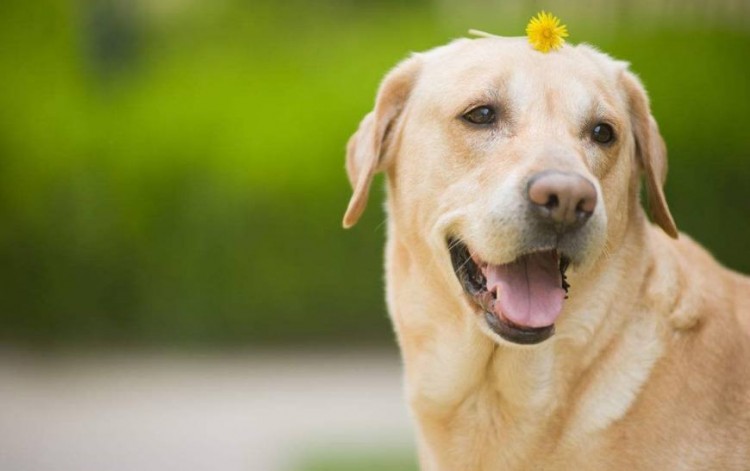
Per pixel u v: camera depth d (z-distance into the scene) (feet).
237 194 49.67
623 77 16.70
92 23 79.25
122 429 37.78
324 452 32.24
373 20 73.05
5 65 51.08
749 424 15.33
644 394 15.44
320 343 50.62
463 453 16.35
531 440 15.80
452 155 15.97
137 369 47.42
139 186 50.01
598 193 14.56
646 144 16.61
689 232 47.21
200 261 50.01
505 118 15.81
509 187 14.78
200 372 46.44
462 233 15.60
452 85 16.22
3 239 50.44
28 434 37.37
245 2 77.77
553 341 15.60
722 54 47.34
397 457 30.63
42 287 50.62
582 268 14.84
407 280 16.79
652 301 15.79
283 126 50.19
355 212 17.13
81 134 50.39
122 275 50.39
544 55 16.15
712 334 15.69
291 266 49.90
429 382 16.44
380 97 17.13
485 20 60.64
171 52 67.26
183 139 50.19
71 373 47.09
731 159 46.91
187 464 32.89
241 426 37.37
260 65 55.83
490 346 15.76
